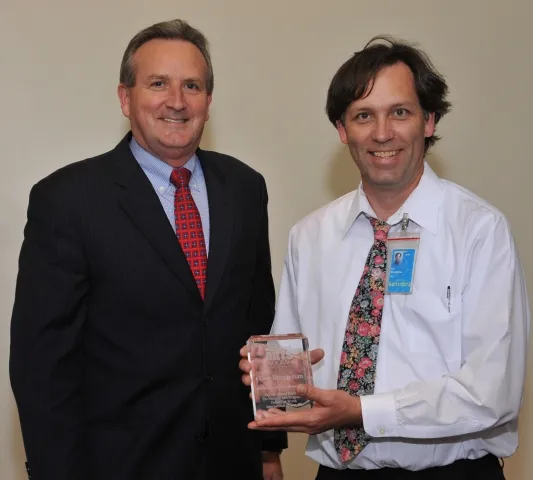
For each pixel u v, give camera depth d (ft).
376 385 5.84
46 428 6.00
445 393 5.49
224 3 8.76
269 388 5.79
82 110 8.57
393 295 5.89
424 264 5.85
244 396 6.68
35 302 6.05
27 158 8.52
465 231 5.78
